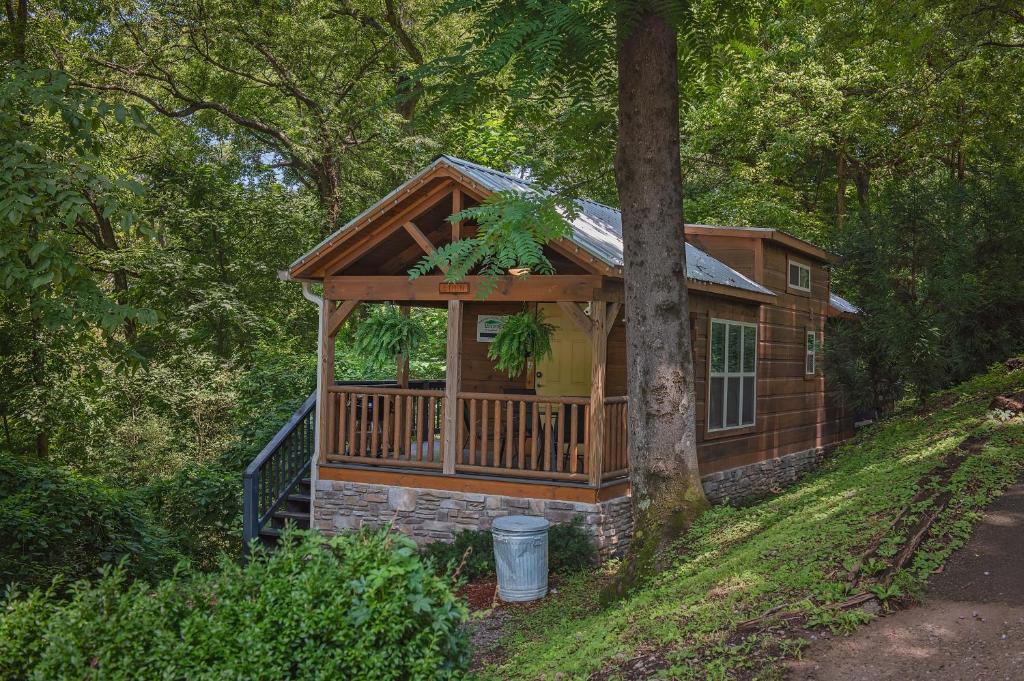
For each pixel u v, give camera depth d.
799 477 17.08
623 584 8.52
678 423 8.93
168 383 21.58
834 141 26.72
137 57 23.45
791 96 26.20
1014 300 15.66
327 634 4.88
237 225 25.31
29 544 10.26
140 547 11.64
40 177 7.64
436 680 4.94
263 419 18.09
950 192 16.30
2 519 10.07
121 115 8.57
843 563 6.43
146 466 20.64
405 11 25.88
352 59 25.78
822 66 25.33
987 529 7.00
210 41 23.77
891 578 6.02
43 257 7.80
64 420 21.25
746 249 15.66
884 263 16.33
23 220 8.01
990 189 16.42
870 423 20.98
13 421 21.23
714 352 13.77
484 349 13.99
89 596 4.88
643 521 8.88
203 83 24.92
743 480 14.91
